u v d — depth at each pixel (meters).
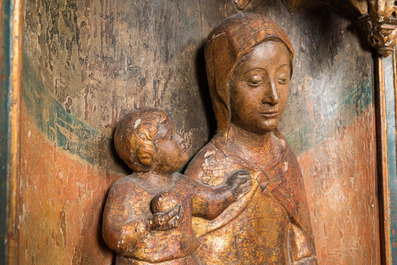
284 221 1.40
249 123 1.35
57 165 1.17
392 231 1.56
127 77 1.38
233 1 1.58
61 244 1.17
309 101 1.62
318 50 1.62
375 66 1.60
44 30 1.17
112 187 1.23
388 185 1.57
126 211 1.18
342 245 1.59
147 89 1.41
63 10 1.24
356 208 1.59
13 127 0.96
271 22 1.34
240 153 1.38
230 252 1.30
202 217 1.29
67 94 1.23
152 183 1.24
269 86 1.31
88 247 1.24
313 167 1.61
